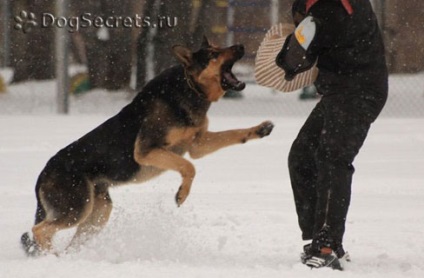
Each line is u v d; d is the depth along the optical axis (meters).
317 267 7.75
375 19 8.05
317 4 7.92
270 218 10.76
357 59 7.91
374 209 11.36
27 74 32.34
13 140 18.05
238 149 17.31
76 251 9.13
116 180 9.61
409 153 16.47
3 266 7.96
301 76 8.59
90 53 29.28
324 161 8.02
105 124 9.66
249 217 10.77
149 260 8.34
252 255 8.66
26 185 13.25
